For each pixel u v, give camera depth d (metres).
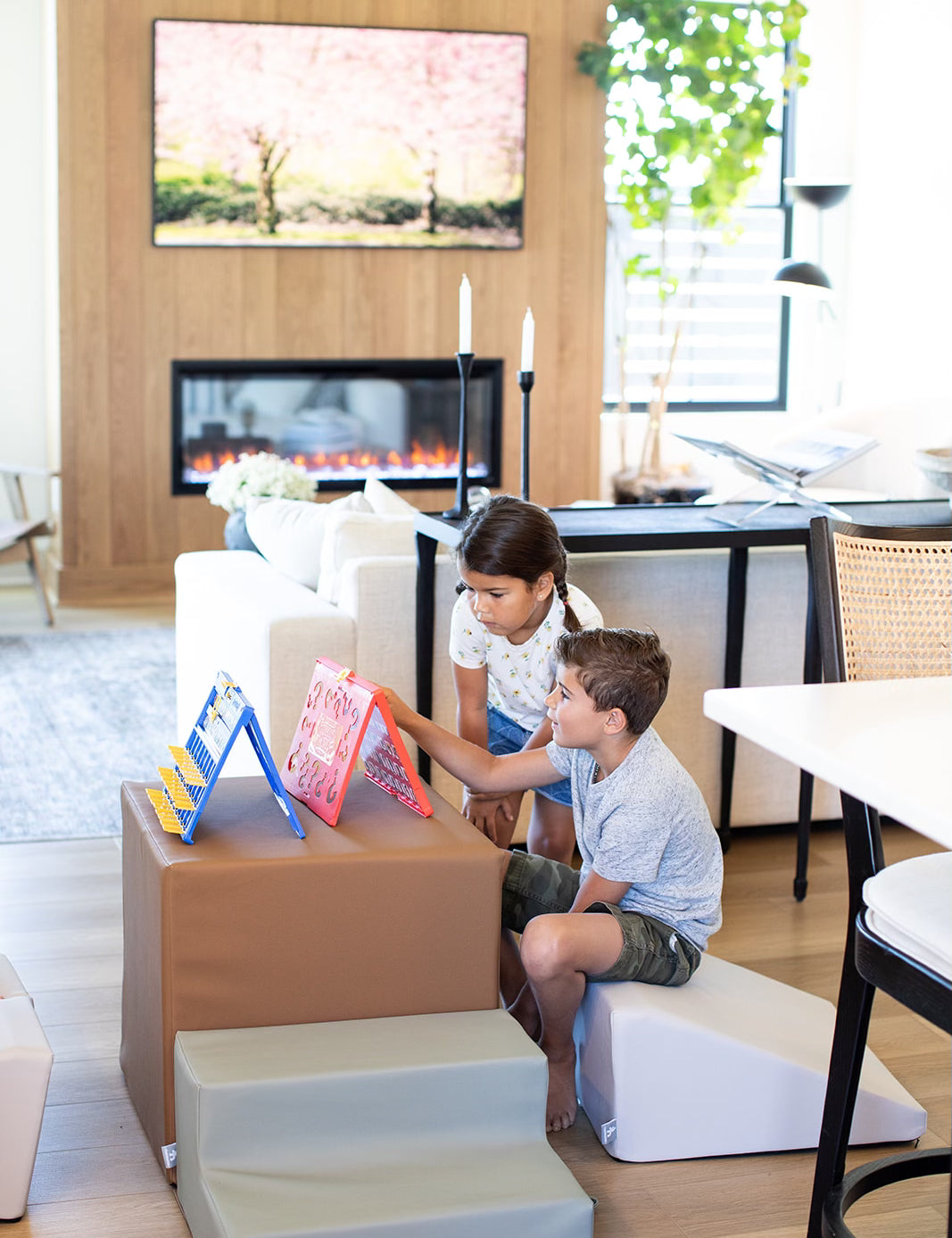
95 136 5.98
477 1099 1.84
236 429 6.38
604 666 1.98
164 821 2.01
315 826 2.04
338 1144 1.80
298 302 6.34
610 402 7.32
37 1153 1.97
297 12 6.11
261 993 1.91
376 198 6.33
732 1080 2.04
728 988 2.22
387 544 3.21
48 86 6.17
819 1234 1.76
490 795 2.36
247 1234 1.62
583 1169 2.02
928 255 6.73
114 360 6.14
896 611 1.91
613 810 2.04
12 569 6.67
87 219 6.02
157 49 5.96
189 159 6.08
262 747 1.98
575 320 6.69
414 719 2.26
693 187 6.73
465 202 6.44
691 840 2.08
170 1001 1.88
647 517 3.20
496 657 2.42
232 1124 1.75
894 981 1.51
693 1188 1.98
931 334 6.73
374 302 6.43
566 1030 2.09
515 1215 1.70
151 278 6.14
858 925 1.57
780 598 3.27
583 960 2.00
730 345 7.50
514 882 2.23
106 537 6.24
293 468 4.79
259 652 2.99
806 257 7.39
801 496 3.27
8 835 3.32
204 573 3.52
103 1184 1.95
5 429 6.62
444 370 6.56
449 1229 1.68
